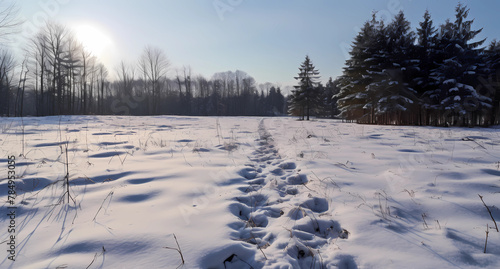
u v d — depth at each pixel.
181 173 4.12
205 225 2.34
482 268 1.69
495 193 2.92
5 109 41.09
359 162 4.96
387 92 20.91
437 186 3.28
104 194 3.03
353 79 25.48
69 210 2.56
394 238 2.11
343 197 3.15
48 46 32.28
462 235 2.12
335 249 2.06
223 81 76.75
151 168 4.38
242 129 13.73
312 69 37.00
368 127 15.44
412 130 12.38
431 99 20.06
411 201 2.88
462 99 18.12
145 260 1.76
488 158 4.88
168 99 62.50
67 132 10.02
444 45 20.23
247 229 2.45
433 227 2.31
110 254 1.82
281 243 2.18
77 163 4.56
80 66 36.66
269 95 81.00
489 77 19.72
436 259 1.80
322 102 53.16
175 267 1.70
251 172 4.59
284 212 2.86
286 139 9.02
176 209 2.68
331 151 6.19
